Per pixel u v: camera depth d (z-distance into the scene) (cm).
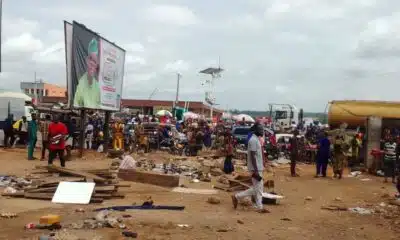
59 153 1794
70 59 2281
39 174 1565
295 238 941
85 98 2402
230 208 1234
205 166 2222
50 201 1196
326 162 2236
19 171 1703
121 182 1595
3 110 2909
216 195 1452
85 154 2539
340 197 1582
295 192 1658
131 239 846
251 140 1223
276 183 1917
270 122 5091
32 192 1238
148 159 2484
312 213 1243
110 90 2789
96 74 2553
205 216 1103
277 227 1034
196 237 892
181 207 1181
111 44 2750
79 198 1203
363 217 1220
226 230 962
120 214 1057
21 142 2842
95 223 931
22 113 2998
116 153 2481
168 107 7094
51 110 2923
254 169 1219
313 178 2170
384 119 2809
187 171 2020
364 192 1742
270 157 2994
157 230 927
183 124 4231
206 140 3403
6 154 2353
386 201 1516
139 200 1290
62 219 988
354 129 2944
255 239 909
